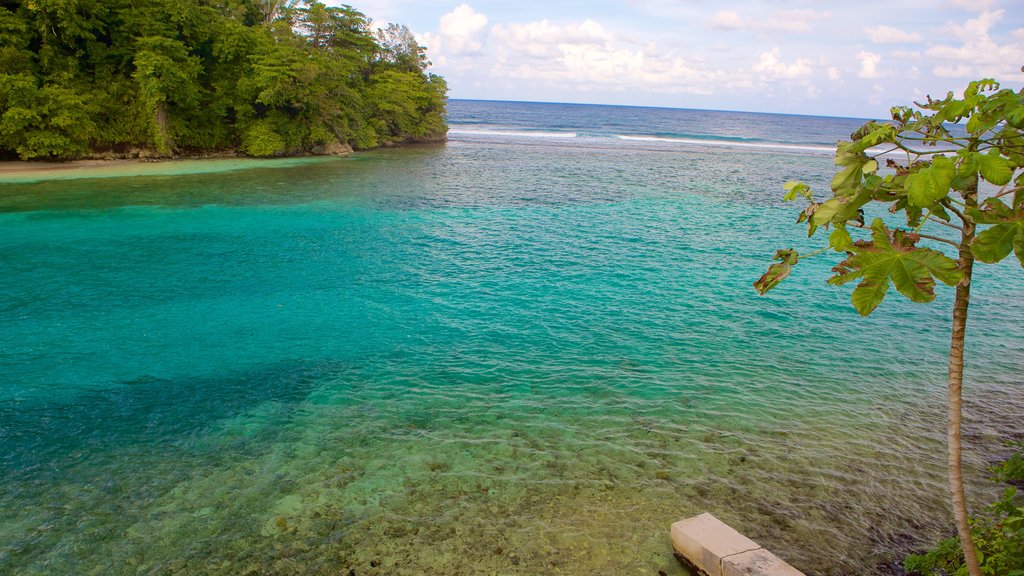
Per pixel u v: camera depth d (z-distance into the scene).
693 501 8.48
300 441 9.99
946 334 15.53
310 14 69.81
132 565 7.24
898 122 4.11
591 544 7.59
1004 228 3.57
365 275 19.84
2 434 10.04
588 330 15.27
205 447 9.80
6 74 40.69
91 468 9.17
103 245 22.80
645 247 24.78
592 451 9.72
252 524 7.96
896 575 7.15
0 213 27.45
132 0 47.78
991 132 3.78
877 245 3.74
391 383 12.20
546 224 28.95
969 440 10.28
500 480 8.92
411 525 7.94
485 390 11.91
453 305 17.05
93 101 45.50
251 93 54.91
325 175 44.75
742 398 11.69
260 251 22.59
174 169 44.16
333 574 7.09
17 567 7.16
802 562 7.36
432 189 39.16
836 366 13.33
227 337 14.48
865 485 8.91
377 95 76.06
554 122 156.88
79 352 13.41
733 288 19.22
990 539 7.08
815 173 57.00
